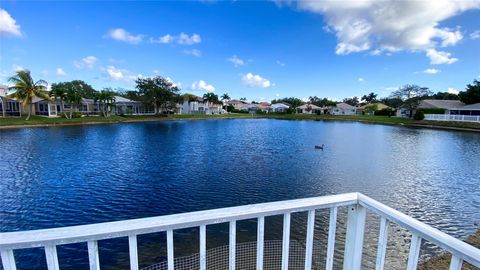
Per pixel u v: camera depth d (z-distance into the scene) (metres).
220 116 58.06
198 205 7.65
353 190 9.10
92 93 45.09
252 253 4.20
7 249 0.97
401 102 52.22
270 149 17.64
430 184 9.80
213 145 19.16
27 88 31.16
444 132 29.22
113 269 4.62
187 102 64.19
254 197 8.34
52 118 33.34
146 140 21.16
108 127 31.08
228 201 7.98
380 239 1.41
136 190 8.81
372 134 27.45
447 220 6.72
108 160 13.47
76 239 1.03
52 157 13.81
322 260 4.09
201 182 9.81
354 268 1.56
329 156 15.32
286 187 9.34
